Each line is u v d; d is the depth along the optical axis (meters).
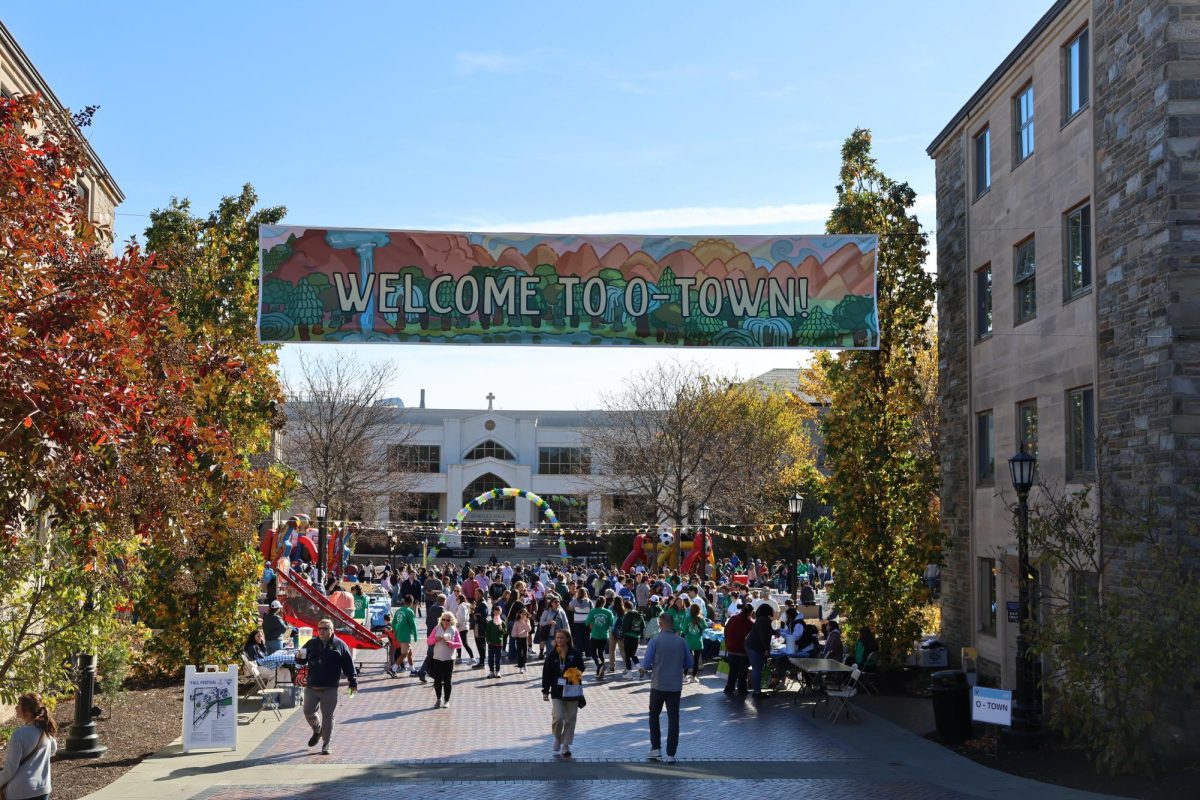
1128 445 16.55
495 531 66.06
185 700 15.58
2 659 14.39
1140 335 16.28
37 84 19.20
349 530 58.56
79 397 9.66
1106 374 17.31
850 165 24.84
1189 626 13.86
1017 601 20.91
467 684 23.38
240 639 21.94
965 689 16.56
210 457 13.19
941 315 25.94
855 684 20.59
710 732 17.56
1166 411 15.50
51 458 9.68
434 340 17.42
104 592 15.00
